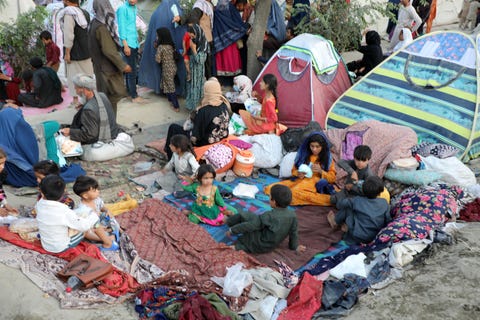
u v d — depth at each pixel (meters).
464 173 5.82
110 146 6.76
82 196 4.68
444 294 4.09
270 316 3.95
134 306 4.04
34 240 4.66
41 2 13.47
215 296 4.00
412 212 5.09
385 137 6.28
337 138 6.69
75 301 3.96
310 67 7.55
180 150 5.88
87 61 8.52
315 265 4.70
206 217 5.42
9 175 5.89
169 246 4.92
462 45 6.91
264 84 6.89
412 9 10.60
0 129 5.89
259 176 6.51
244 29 9.36
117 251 4.78
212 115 6.33
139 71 9.30
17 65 10.52
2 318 3.84
